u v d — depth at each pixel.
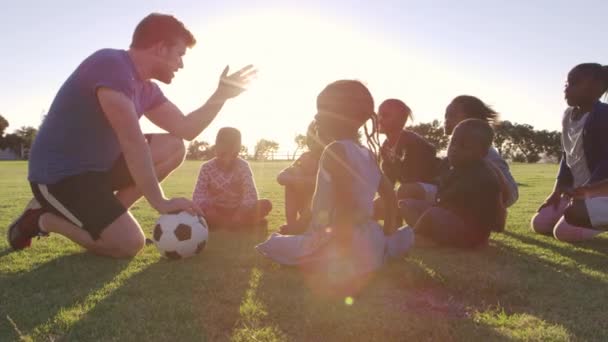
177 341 2.10
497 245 4.38
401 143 5.20
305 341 2.11
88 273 3.23
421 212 4.54
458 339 2.12
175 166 4.43
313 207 3.14
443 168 5.24
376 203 5.16
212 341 2.10
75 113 3.44
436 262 3.60
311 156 5.07
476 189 4.01
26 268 3.36
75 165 3.47
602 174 4.18
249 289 2.86
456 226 4.02
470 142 4.02
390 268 3.32
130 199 4.14
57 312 2.44
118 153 3.72
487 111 4.98
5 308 2.51
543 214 4.94
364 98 3.06
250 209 5.20
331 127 3.10
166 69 3.78
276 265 3.46
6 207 7.67
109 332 2.19
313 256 3.14
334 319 2.33
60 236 4.64
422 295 2.83
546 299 2.73
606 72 4.27
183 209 3.60
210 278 3.10
